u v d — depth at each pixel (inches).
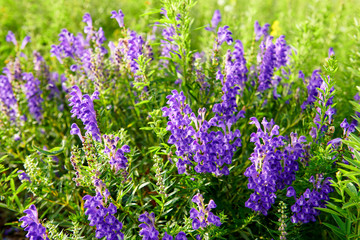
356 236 22.0
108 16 48.1
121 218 23.3
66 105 32.5
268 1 51.3
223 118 24.4
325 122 24.2
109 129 25.0
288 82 29.5
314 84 27.1
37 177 24.4
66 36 29.1
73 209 25.7
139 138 30.1
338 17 34.7
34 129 30.9
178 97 22.8
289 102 29.3
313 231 25.1
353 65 29.6
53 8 42.9
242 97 28.5
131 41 26.5
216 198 24.7
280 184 23.7
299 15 40.0
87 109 23.5
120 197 22.7
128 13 49.4
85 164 27.4
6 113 29.8
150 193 26.6
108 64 29.2
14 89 30.1
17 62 31.2
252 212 24.2
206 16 43.1
